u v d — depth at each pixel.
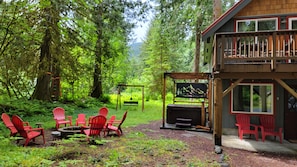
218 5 14.61
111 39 19.14
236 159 6.42
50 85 16.16
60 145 7.10
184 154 6.67
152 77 29.16
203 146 7.79
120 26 16.34
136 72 37.75
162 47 28.61
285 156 6.98
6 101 12.91
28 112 12.29
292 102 9.53
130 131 9.98
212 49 11.08
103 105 19.39
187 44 24.34
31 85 15.42
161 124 12.35
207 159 6.21
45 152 6.20
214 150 7.25
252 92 9.91
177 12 17.88
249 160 6.38
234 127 10.02
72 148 6.75
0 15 10.37
